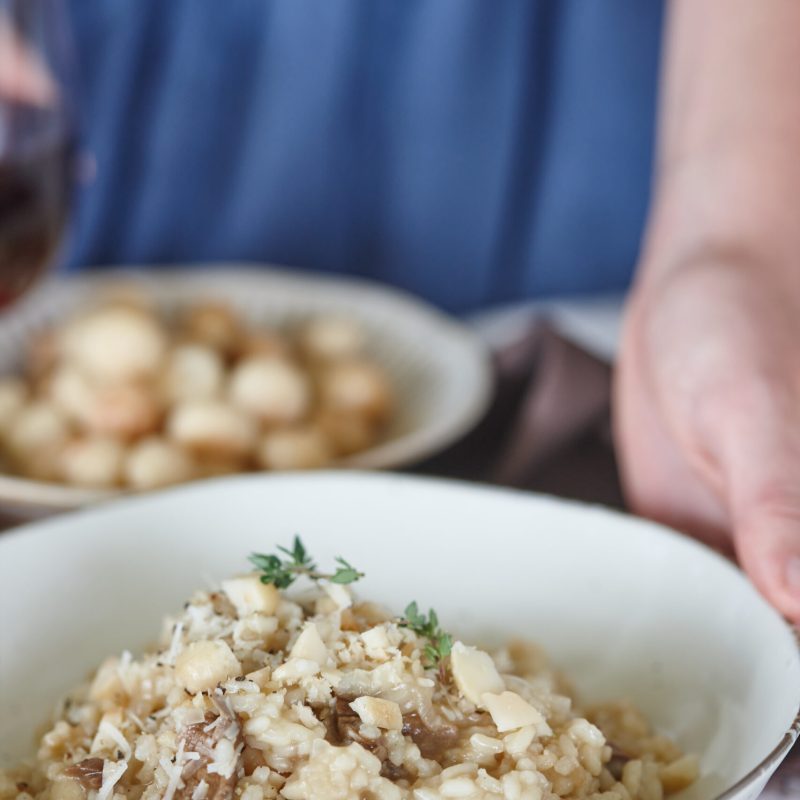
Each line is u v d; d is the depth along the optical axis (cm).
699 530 48
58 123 55
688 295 49
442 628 44
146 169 73
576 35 74
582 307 68
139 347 60
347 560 45
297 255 75
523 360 61
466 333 64
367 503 45
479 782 35
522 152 76
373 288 71
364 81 73
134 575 44
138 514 44
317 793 34
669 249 53
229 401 60
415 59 73
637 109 75
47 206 54
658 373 48
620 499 53
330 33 72
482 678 38
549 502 44
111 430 58
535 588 44
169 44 71
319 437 58
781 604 41
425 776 36
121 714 39
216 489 45
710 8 56
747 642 40
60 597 43
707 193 52
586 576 44
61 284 66
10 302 56
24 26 55
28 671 42
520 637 44
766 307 48
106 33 71
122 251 74
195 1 71
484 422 59
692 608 42
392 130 74
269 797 35
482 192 76
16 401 59
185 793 35
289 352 64
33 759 40
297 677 37
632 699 42
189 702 37
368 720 36
